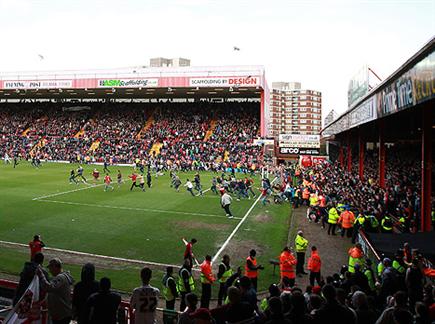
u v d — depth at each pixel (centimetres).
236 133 6644
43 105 8112
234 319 639
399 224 2044
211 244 1833
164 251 1702
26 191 3209
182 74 6259
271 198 3195
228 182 3459
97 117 7519
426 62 1299
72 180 3947
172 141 6531
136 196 3109
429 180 1891
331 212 2052
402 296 650
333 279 957
